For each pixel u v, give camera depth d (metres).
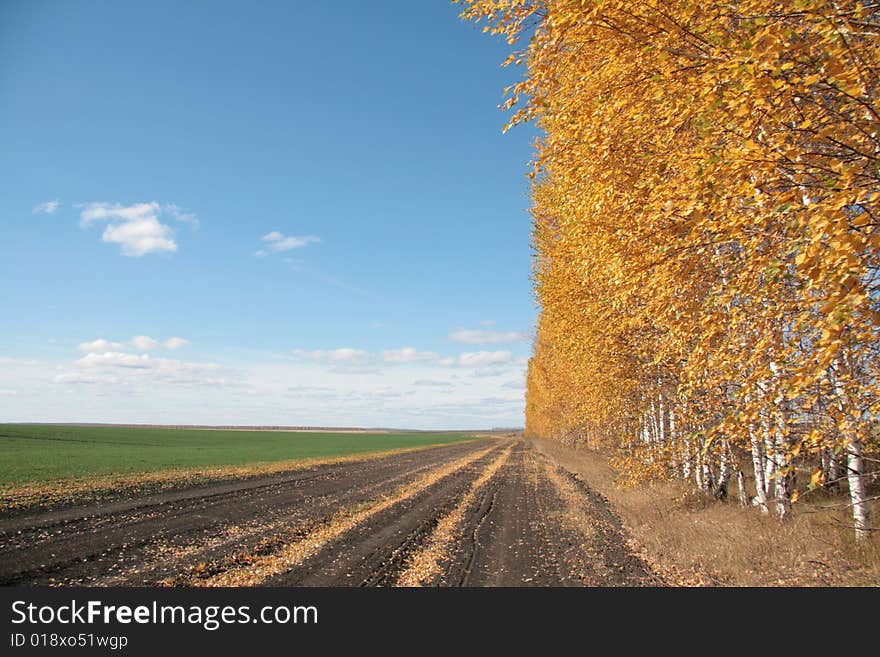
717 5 4.47
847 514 10.08
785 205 3.98
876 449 6.46
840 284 3.54
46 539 11.97
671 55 4.75
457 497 20.56
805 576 8.00
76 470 27.75
